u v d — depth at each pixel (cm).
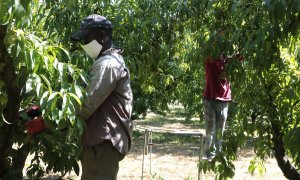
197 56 347
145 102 902
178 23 427
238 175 666
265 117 404
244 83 363
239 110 411
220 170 404
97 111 285
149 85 564
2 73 277
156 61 459
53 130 337
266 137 408
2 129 318
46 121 279
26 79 264
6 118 307
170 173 667
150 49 441
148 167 702
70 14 387
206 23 405
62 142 399
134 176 640
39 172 464
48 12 429
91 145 283
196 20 409
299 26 272
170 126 1247
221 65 505
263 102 388
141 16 420
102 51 292
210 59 346
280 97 372
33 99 333
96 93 270
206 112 522
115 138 285
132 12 417
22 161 397
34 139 375
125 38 423
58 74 263
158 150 870
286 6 249
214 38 320
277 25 272
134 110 925
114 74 277
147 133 569
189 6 398
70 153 413
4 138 323
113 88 278
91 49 291
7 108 302
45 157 408
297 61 343
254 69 334
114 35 423
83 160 298
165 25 438
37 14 387
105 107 285
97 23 288
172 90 748
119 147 287
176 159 778
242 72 329
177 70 675
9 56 268
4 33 254
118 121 288
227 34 320
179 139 1015
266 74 359
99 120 283
